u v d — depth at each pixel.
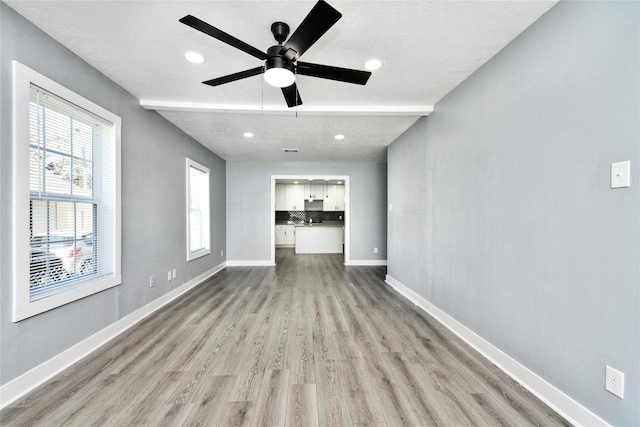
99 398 1.58
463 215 2.38
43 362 1.74
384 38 1.82
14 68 1.56
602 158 1.28
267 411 1.48
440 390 1.67
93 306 2.16
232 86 2.50
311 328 2.57
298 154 5.16
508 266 1.86
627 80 1.18
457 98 2.49
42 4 1.51
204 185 4.72
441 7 1.53
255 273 5.02
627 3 1.18
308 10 1.56
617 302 1.22
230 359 2.01
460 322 2.42
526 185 1.71
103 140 2.31
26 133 1.62
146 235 2.89
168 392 1.63
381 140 4.19
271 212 5.80
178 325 2.62
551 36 1.54
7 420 1.41
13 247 1.56
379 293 3.76
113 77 2.33
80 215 2.08
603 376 1.28
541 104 1.60
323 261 6.34
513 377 1.80
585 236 1.36
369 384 1.72
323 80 2.40
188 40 1.85
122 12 1.58
